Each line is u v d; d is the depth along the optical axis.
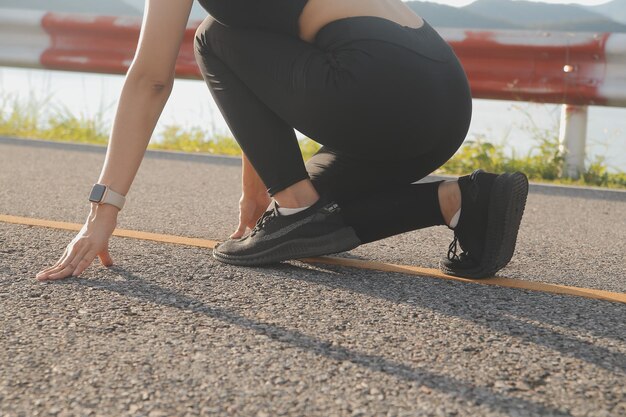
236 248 2.29
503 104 6.55
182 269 2.24
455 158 4.68
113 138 2.08
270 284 2.12
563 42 4.41
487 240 2.16
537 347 1.73
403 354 1.67
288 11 2.02
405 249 2.63
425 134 2.05
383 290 2.11
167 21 1.98
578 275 2.40
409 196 2.18
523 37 4.50
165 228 2.85
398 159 2.12
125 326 1.78
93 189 2.09
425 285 2.18
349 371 1.57
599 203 3.79
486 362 1.64
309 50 2.03
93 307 1.89
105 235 2.13
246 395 1.46
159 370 1.55
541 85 4.49
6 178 3.81
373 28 1.99
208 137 5.44
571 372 1.60
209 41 2.14
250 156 2.17
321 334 1.77
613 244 2.90
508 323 1.88
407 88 1.98
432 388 1.50
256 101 2.13
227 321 1.83
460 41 4.64
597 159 4.60
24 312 1.85
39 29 5.58
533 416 1.40
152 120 2.08
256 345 1.69
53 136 5.55
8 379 1.50
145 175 4.07
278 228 2.21
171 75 2.05
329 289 2.10
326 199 2.18
